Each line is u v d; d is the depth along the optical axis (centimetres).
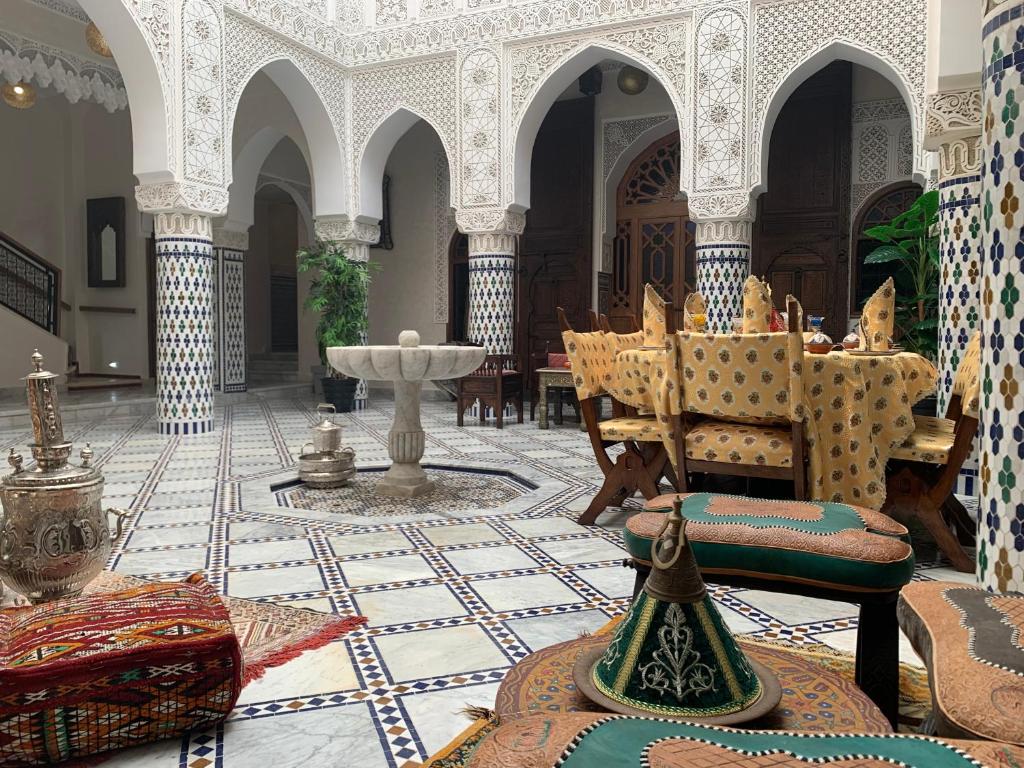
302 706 158
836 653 180
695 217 603
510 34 662
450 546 280
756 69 584
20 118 900
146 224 921
